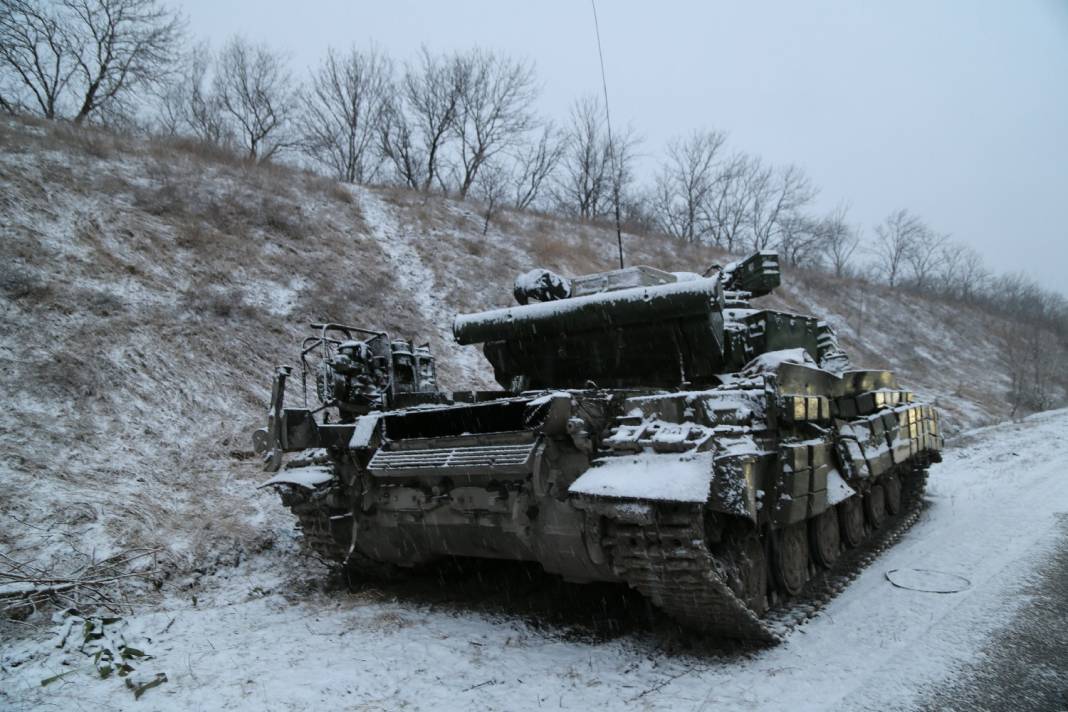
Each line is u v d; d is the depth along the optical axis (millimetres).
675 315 5789
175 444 8695
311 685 4473
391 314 14000
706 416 4652
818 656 4738
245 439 9297
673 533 4180
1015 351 33344
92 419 8406
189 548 7012
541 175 31250
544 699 4234
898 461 7914
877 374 8227
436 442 5402
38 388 8414
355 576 6957
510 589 6473
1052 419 20750
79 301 10141
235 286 12406
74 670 4777
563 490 4742
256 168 18359
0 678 4629
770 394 5004
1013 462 13203
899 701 4047
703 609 4609
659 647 5004
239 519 7750
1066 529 8078
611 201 29656
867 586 6375
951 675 4387
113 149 15641
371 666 4781
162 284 11500
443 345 13984
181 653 5066
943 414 20922
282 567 7262
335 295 13586
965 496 10484
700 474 4117
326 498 6082
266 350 11156
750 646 4922
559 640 5234
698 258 27531
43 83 20828
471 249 18781
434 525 5559
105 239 11883
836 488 6223
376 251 16656
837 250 43219
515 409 5102
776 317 6730
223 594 6520
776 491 5133
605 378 6801
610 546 4617
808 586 6133
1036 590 6031
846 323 28797
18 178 12234
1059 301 51625
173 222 13438
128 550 6703
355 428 5926
